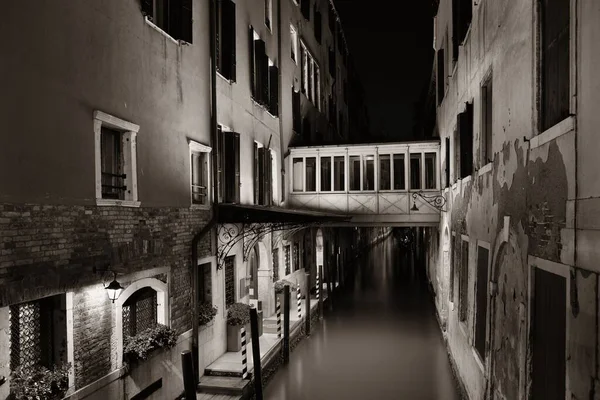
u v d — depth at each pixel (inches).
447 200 553.0
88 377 256.8
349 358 526.6
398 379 458.6
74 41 254.2
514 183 235.1
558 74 183.6
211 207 422.6
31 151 222.7
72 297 246.2
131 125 301.9
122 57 296.8
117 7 293.0
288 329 509.4
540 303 198.5
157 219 333.1
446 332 565.0
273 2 652.1
